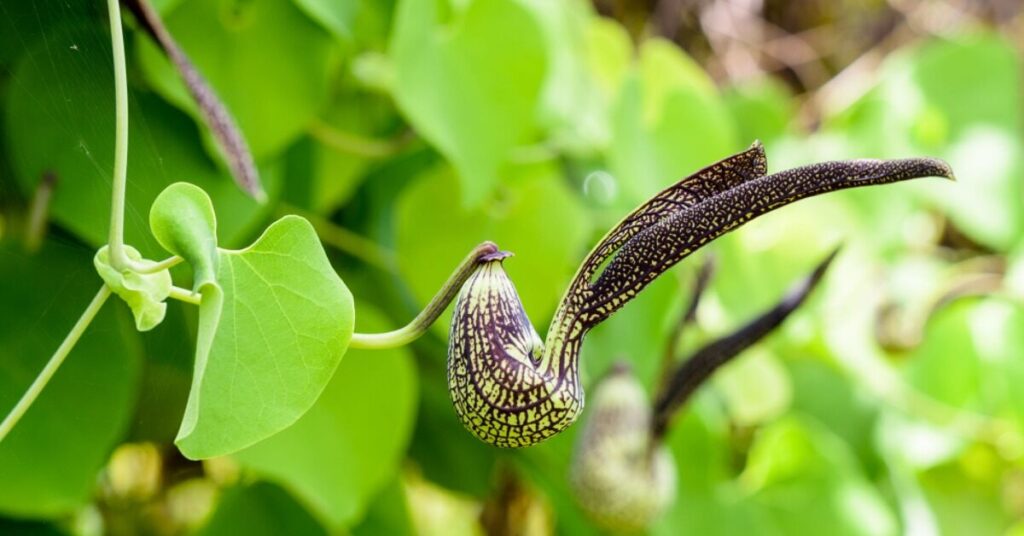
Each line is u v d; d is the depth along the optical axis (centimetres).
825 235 129
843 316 132
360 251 98
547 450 106
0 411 83
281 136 86
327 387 89
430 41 88
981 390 139
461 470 109
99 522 107
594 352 104
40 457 83
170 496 114
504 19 90
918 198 146
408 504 100
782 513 119
